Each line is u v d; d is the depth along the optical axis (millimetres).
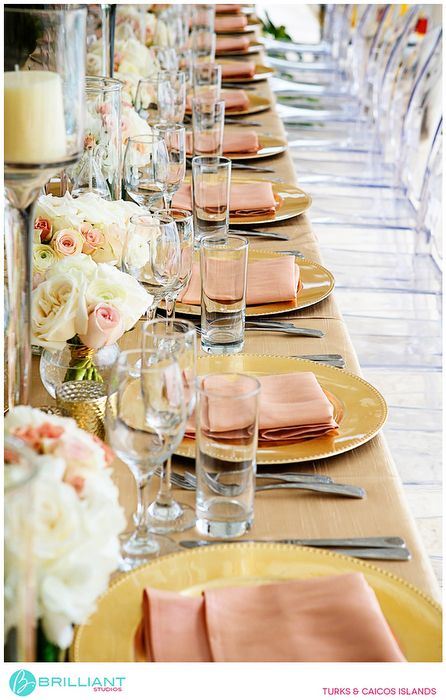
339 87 5309
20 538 770
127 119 2248
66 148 1187
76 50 1169
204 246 1581
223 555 1077
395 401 2717
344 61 5457
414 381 2838
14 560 778
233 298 1604
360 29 4934
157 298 1643
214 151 2549
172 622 960
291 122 4758
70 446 916
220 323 1618
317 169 4230
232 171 2633
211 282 1595
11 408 1240
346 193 4012
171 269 1612
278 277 1828
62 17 1143
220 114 2520
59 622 844
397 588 1032
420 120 3648
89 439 964
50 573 842
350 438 1329
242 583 1040
